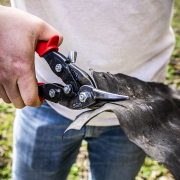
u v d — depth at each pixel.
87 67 1.09
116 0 0.96
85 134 1.29
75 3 0.96
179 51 5.10
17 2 1.08
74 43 1.04
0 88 0.89
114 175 1.39
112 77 0.89
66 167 1.47
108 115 1.18
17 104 0.90
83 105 0.79
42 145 1.29
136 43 1.06
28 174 1.37
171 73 4.43
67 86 0.82
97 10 0.97
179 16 6.83
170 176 2.57
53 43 0.85
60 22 1.01
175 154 0.64
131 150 1.33
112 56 1.06
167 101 0.98
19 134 1.33
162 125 0.80
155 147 0.64
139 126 0.68
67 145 1.32
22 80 0.81
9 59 0.78
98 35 1.02
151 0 0.99
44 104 1.21
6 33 0.77
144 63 1.16
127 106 0.71
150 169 2.62
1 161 2.50
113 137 1.30
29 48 0.78
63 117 1.22
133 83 0.96
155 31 1.08
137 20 1.01
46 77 1.12
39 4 1.00
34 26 0.79
